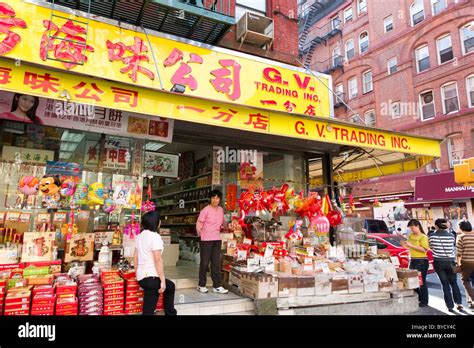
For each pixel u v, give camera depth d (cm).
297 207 653
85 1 482
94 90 359
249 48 743
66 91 344
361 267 571
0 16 383
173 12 511
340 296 527
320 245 645
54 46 409
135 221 549
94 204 524
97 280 423
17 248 452
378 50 1912
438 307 608
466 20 1534
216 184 707
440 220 608
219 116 431
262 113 466
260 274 495
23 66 329
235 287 542
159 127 582
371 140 566
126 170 562
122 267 475
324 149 784
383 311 548
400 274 602
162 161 740
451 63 1569
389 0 1891
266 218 720
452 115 1534
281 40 798
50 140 521
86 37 434
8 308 351
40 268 422
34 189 483
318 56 2347
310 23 2253
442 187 1467
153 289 381
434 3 1684
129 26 476
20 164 494
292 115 491
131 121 558
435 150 636
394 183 1714
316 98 684
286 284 494
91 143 546
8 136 497
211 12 527
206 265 539
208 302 470
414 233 638
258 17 723
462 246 603
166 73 501
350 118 2059
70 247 483
